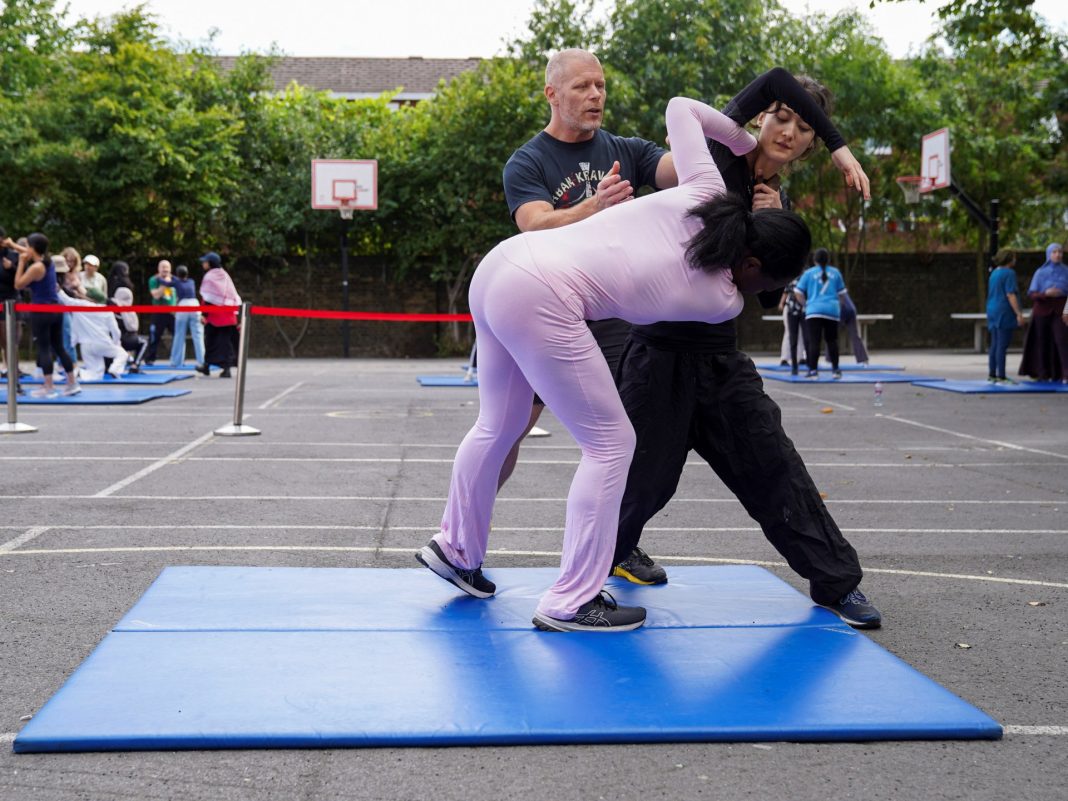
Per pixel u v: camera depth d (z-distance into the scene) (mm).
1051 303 16172
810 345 17641
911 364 22188
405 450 9336
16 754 2822
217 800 2570
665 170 4832
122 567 4984
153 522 6086
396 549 5465
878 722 3021
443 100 27562
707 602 4316
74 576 4805
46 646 3787
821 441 10312
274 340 27438
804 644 3748
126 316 18938
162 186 25906
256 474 7914
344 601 4258
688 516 6543
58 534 5727
